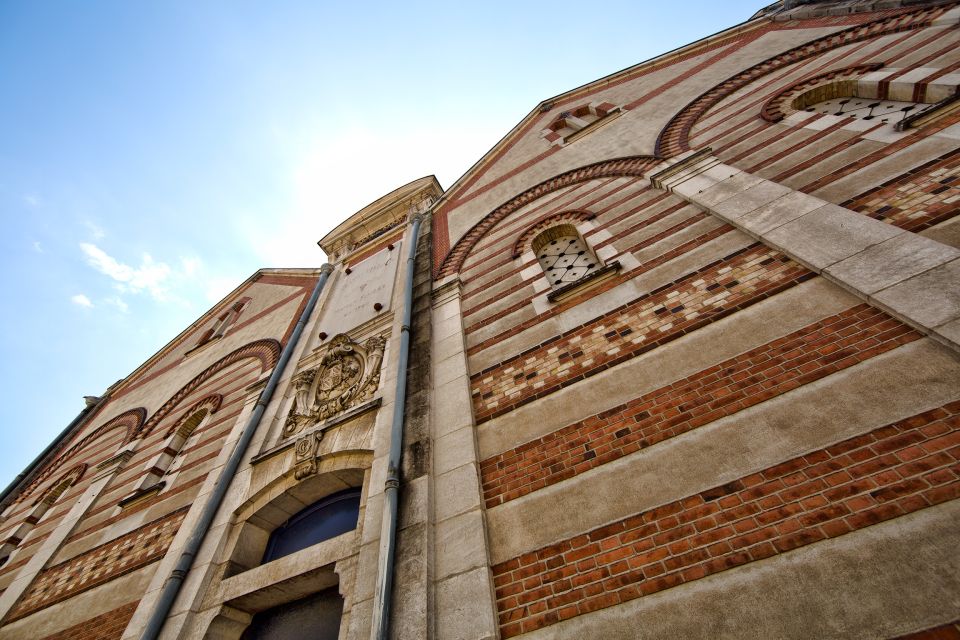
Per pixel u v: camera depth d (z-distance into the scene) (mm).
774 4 9422
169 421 9750
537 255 6926
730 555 2631
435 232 9555
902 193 3920
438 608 3232
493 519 3678
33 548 8266
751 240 4535
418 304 7172
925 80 5000
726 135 6422
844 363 3146
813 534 2502
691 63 9133
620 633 2596
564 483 3600
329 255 12648
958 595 2012
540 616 2908
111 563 6426
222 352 11312
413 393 5367
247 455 6344
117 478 8844
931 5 5918
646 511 3092
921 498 2373
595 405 4043
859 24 6762
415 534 3762
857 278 3451
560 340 4988
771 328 3676
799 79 6594
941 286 3045
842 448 2764
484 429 4535
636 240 5605
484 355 5500
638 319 4586
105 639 5133
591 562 3018
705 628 2414
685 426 3434
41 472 11883
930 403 2680
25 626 6332
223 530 5379
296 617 4680
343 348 7227
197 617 4609
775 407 3182
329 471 5352
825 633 2156
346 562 4215
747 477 2924
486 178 10312
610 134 8570
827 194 4434
